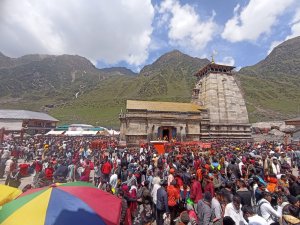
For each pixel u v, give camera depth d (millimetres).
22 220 5336
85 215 5844
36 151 34469
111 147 37344
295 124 67688
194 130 56938
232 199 9141
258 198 10750
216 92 64000
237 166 16594
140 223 13016
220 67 66438
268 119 156250
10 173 17828
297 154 26234
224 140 58750
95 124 151500
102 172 17891
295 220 7391
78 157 25484
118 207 6805
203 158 22422
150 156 24812
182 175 14547
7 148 32719
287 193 11352
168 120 54688
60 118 171125
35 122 84125
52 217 5496
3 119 76312
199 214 9445
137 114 53375
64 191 6402
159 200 11508
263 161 18906
